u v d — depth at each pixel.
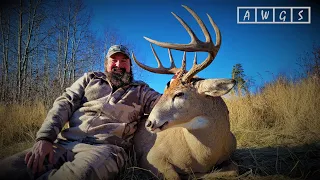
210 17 0.94
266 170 1.00
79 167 0.75
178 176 0.90
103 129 0.92
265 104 1.95
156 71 1.12
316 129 1.49
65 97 0.97
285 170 1.00
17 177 0.77
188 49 0.90
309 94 1.85
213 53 0.92
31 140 1.64
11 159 0.80
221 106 0.96
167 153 0.95
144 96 1.05
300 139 1.38
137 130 1.09
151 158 0.97
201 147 0.91
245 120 1.72
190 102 0.90
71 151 0.87
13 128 1.76
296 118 1.63
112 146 0.88
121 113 0.97
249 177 0.91
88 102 0.97
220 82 0.87
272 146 1.31
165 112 0.89
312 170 0.98
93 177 0.76
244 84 2.16
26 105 2.47
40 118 2.06
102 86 0.99
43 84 3.67
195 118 0.91
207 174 0.92
